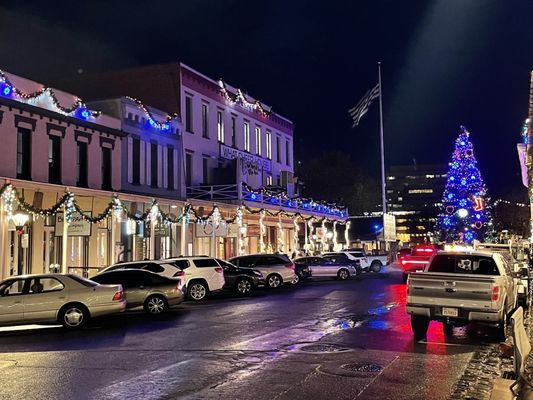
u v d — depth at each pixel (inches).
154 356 419.8
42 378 353.4
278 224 1705.2
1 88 853.8
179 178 1333.7
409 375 354.0
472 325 579.2
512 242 1370.6
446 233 2155.5
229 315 665.0
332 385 328.2
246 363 390.0
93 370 374.6
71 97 1020.5
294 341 477.1
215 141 1509.6
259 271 1080.2
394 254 2471.7
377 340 482.3
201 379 344.5
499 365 384.2
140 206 1144.2
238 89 1656.0
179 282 718.5
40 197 888.9
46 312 577.9
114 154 1099.3
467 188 1877.5
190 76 1414.9
